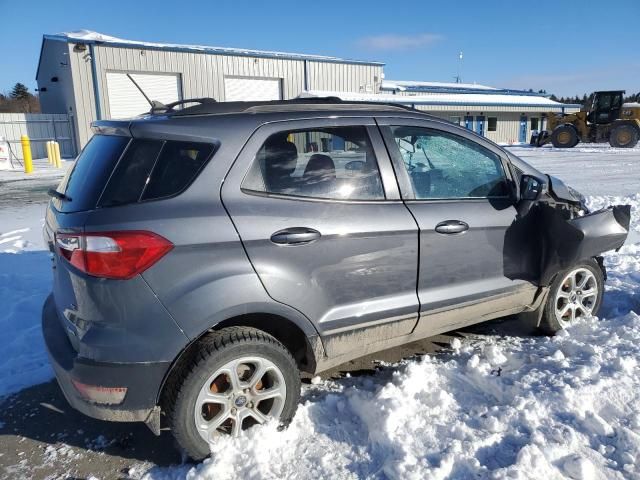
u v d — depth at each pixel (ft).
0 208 35.58
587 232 12.12
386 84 127.65
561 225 12.15
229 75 86.53
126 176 8.49
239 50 87.51
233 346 8.57
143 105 80.38
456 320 11.56
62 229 8.52
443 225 10.80
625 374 10.64
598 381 10.27
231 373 8.71
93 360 8.11
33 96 244.63
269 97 91.66
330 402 10.50
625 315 13.85
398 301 10.42
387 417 9.34
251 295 8.68
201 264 8.34
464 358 12.55
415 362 12.03
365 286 9.98
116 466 9.14
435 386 10.88
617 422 9.29
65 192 9.66
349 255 9.68
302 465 8.68
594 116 89.51
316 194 9.57
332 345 9.87
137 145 8.73
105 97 77.00
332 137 9.99
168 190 8.43
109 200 8.39
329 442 9.27
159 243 8.05
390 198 10.37
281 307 9.04
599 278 13.94
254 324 9.54
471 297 11.43
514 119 128.36
